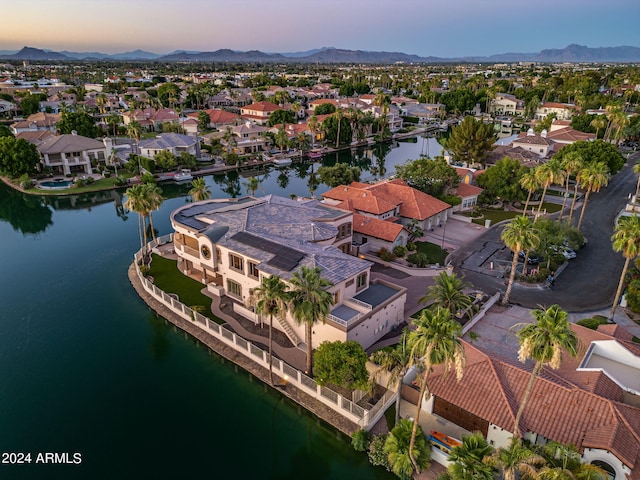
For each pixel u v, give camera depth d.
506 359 33.31
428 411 32.31
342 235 54.91
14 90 191.50
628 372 33.03
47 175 98.25
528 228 43.59
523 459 23.12
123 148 113.38
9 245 65.94
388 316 41.59
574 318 44.53
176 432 32.06
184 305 44.56
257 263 42.97
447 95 194.12
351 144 141.88
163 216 78.31
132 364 39.25
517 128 164.62
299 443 31.34
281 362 35.66
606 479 22.67
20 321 45.66
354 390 32.75
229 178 105.69
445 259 58.53
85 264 58.94
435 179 75.94
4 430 32.06
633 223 41.12
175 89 196.00
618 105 110.31
